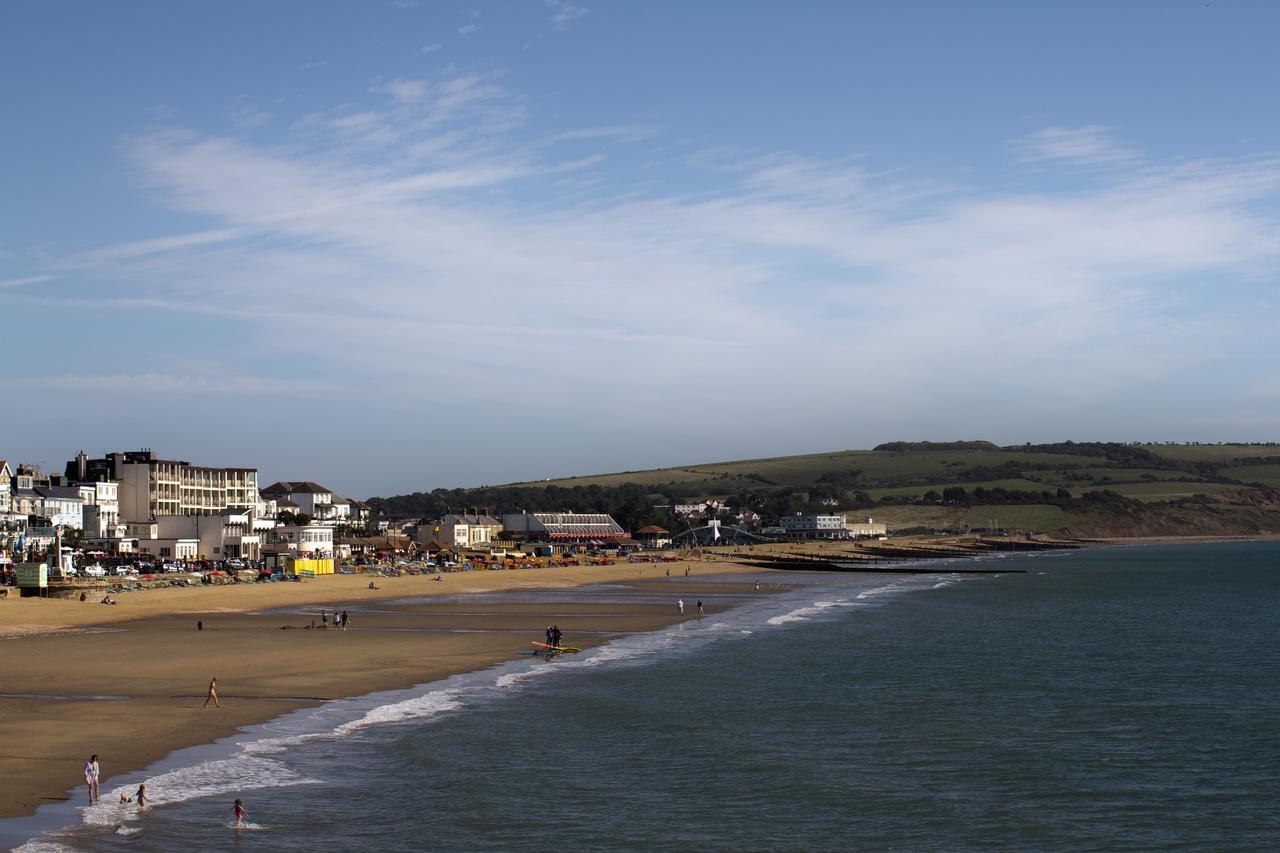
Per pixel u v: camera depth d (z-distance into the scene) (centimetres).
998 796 4619
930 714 6288
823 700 6675
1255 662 8662
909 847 3994
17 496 18050
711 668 7962
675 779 4788
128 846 3750
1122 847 4031
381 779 4678
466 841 3941
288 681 7000
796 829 4159
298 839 3903
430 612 12512
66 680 6900
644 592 16812
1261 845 4056
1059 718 6216
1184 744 5572
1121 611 13775
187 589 14450
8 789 4344
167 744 5169
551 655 8494
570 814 4266
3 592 12338
